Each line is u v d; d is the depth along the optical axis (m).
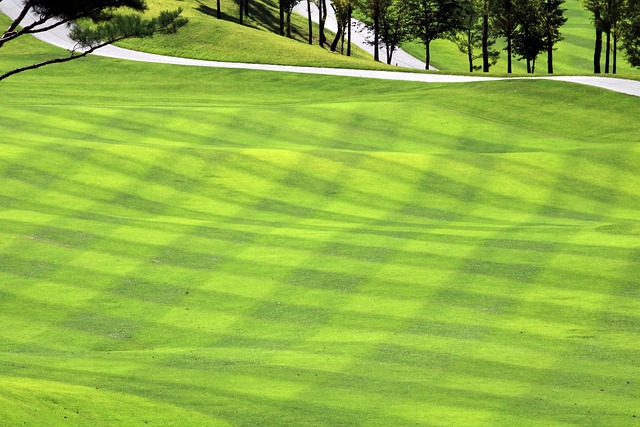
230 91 130.88
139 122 99.50
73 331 44.47
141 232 60.97
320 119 104.75
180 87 133.38
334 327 44.19
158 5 183.38
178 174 78.94
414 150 95.75
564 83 122.06
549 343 41.38
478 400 33.88
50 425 29.41
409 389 35.19
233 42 157.38
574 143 101.06
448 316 45.22
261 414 32.19
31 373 36.97
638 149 92.25
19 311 46.81
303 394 34.56
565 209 76.88
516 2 164.75
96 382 36.00
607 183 83.88
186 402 33.50
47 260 54.22
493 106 115.19
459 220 71.44
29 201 68.81
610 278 50.78
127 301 48.25
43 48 155.38
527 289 49.16
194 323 45.34
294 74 137.62
